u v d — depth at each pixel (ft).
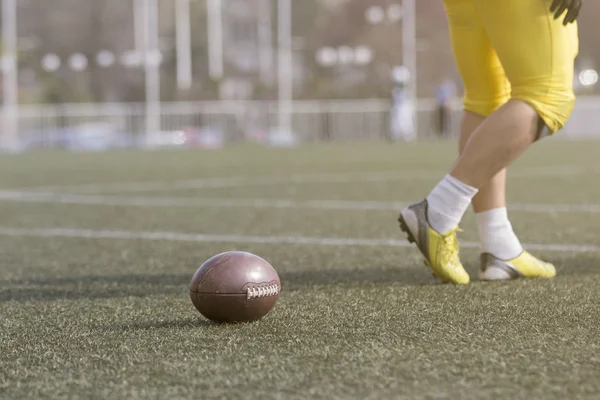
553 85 13.83
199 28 188.24
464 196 14.35
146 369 9.25
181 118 112.57
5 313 12.71
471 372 8.84
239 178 45.01
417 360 9.34
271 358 9.55
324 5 201.36
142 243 21.27
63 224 25.90
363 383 8.50
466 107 15.62
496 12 13.75
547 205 28.86
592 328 10.81
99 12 186.19
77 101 164.96
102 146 106.42
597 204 29.07
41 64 170.50
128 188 39.70
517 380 8.52
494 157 14.10
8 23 126.00
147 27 143.95
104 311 12.69
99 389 8.59
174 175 48.62
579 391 8.16
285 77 142.82
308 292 13.88
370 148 85.97
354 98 169.58
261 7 199.62
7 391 8.64
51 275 16.60
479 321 11.35
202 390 8.41
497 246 15.12
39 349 10.34
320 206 29.91
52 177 48.65
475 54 15.10
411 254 18.61
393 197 33.09
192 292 11.26
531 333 10.57
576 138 103.14
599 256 17.80
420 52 188.85
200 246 20.52
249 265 11.29
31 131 106.63
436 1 189.57
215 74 168.55
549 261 17.19
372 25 192.75
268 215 27.27
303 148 88.94
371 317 11.71
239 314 11.18
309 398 8.08
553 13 13.64
